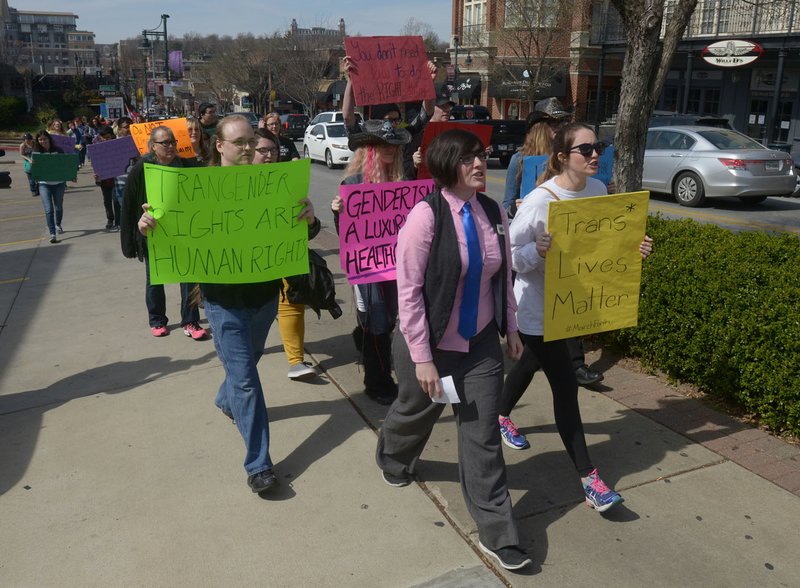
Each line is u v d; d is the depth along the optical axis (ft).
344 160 72.90
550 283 10.58
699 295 14.44
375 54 15.78
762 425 13.25
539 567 9.50
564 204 10.37
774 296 13.34
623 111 18.81
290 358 15.87
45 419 14.20
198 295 12.34
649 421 13.58
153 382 16.03
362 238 13.04
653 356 15.96
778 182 44.09
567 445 10.69
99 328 20.18
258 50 207.21
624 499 11.01
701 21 79.61
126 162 31.86
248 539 10.21
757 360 13.12
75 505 11.12
